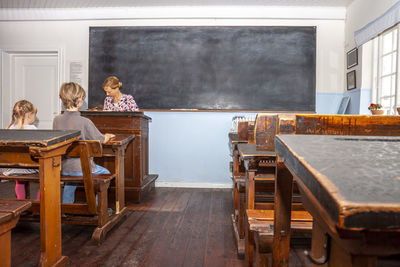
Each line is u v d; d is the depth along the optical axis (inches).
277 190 37.4
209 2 164.7
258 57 166.9
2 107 183.8
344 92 167.3
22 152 60.5
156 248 83.6
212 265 73.6
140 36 169.8
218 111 167.5
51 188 62.4
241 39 166.9
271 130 58.8
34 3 169.5
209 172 169.8
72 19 175.0
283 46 166.2
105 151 113.3
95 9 173.3
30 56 190.5
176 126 170.2
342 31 167.6
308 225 49.2
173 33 168.7
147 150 155.2
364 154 20.0
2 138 56.5
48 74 191.3
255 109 167.3
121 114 130.6
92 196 85.4
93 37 171.5
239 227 79.4
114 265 73.4
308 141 25.5
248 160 63.8
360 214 11.4
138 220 108.2
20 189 106.0
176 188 165.9
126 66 170.2
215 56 167.8
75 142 76.9
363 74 144.6
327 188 13.1
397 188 13.1
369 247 13.7
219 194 151.1
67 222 90.6
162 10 170.4
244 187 78.2
